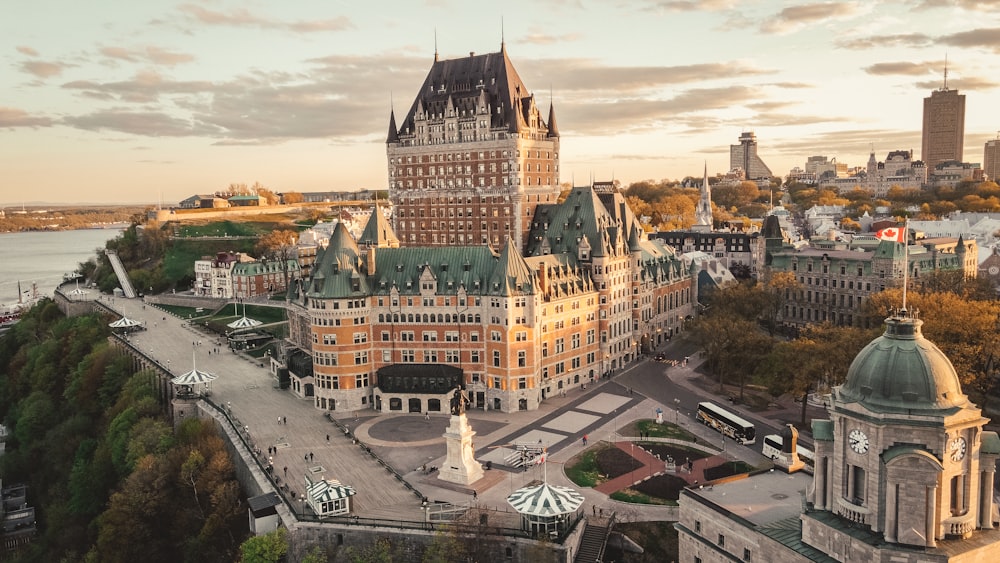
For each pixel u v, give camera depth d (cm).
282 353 17475
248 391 16112
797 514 7500
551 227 18262
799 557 6575
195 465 11931
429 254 15200
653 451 12188
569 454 12119
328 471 11512
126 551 11469
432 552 9138
